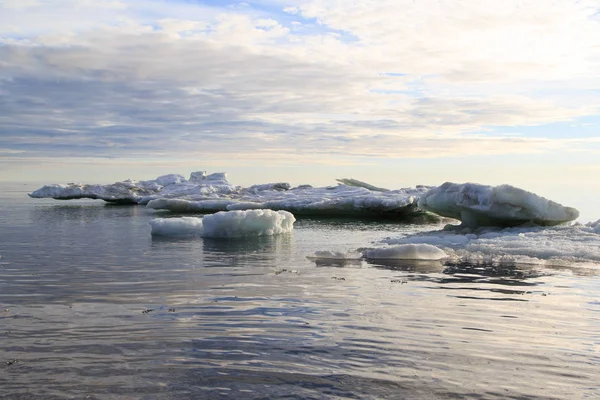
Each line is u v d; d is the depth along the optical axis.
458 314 7.41
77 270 11.41
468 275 10.70
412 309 7.68
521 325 6.85
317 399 4.48
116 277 10.49
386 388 4.72
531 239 14.76
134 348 5.77
